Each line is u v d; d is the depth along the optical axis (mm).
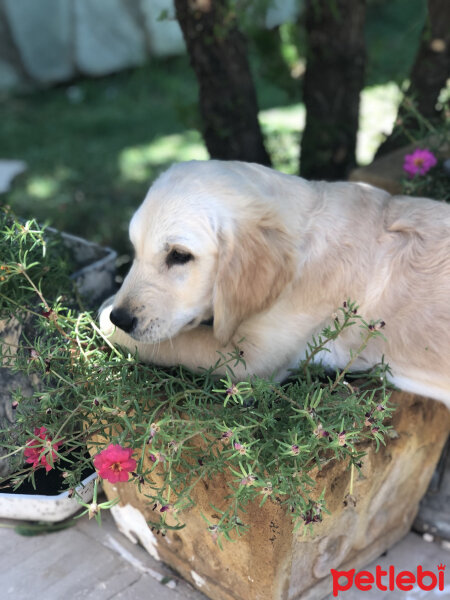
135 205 1526
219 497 637
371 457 671
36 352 636
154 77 2340
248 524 630
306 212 670
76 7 2275
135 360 652
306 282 657
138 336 631
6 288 691
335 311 666
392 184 935
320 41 1097
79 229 1424
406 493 761
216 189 627
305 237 662
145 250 635
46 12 2246
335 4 1056
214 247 623
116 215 1477
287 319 663
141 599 726
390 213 688
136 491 715
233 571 684
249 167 667
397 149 1085
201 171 641
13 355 660
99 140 1910
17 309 691
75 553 773
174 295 636
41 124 2039
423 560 778
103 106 2166
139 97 2215
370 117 1732
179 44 2443
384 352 672
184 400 641
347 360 687
